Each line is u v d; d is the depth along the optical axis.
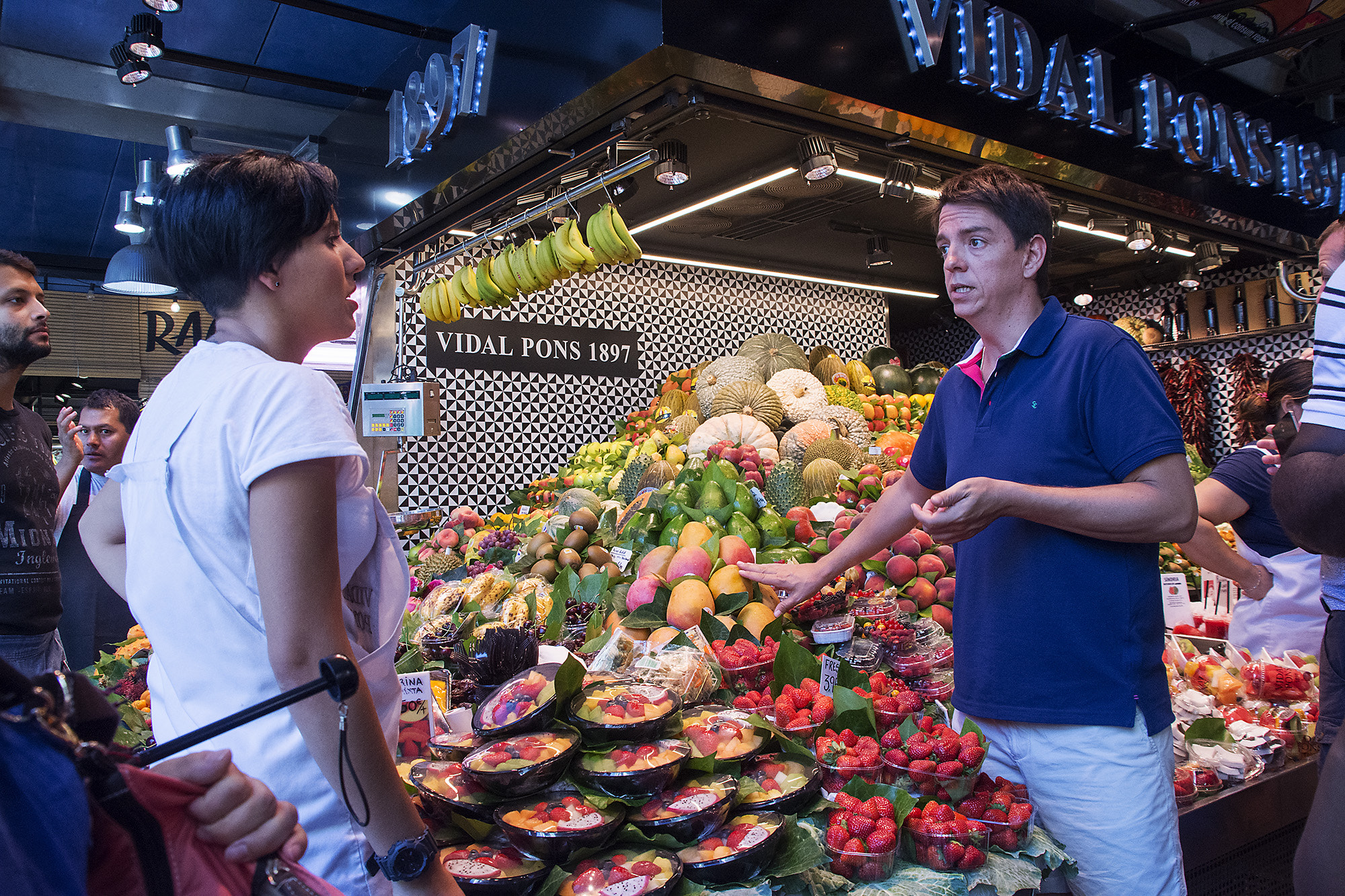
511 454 5.30
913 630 2.18
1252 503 2.76
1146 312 7.47
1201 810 1.98
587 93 2.44
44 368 7.07
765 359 5.04
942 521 1.44
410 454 4.97
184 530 0.95
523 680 1.62
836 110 2.60
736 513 2.71
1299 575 2.69
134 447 1.03
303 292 1.04
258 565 0.89
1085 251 4.82
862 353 6.85
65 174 5.59
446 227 3.63
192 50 4.14
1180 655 2.66
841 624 2.06
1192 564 3.77
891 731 1.63
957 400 1.80
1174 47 3.77
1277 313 6.36
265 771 0.94
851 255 4.95
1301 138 4.49
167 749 0.55
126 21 3.86
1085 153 3.24
